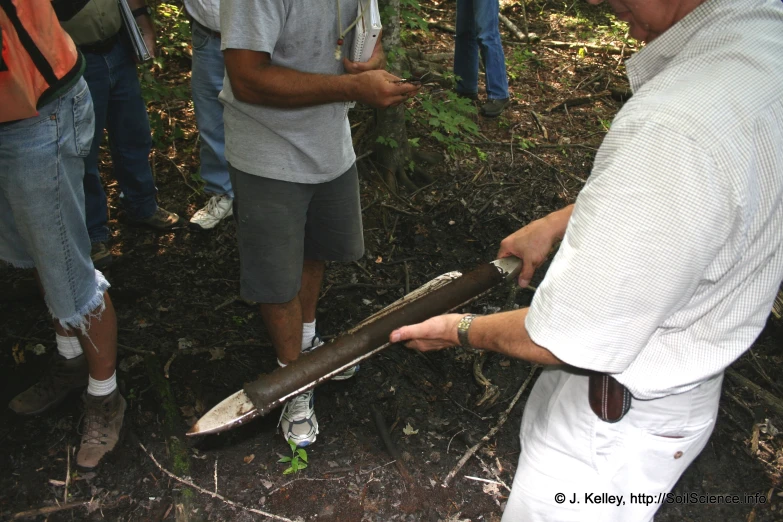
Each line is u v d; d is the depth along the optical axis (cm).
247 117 202
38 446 240
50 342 281
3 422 246
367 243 358
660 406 137
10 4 173
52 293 208
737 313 124
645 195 108
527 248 181
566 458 151
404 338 157
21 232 204
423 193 400
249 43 182
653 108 109
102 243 320
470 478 240
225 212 354
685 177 105
